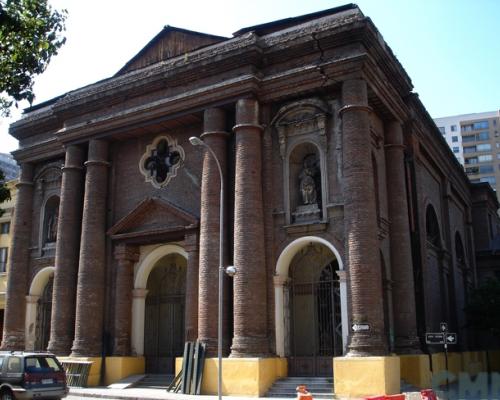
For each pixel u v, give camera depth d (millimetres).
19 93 13562
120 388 25484
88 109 29875
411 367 23672
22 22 13359
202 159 26906
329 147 23734
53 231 32719
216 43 26797
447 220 35781
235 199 23984
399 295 25125
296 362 23250
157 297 29125
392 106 26375
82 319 27328
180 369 23969
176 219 26906
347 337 21641
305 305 24203
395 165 26594
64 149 31766
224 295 23906
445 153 36250
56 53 13969
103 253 28406
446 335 22281
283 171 24422
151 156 28750
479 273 44844
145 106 27453
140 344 27828
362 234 21656
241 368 21859
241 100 24719
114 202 29312
